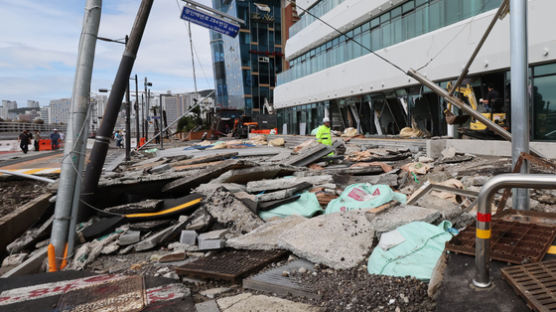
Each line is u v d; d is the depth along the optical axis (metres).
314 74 29.62
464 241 3.67
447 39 16.06
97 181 7.16
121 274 4.71
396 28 20.03
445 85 16.53
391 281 3.69
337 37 26.42
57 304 3.56
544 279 2.77
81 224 6.77
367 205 5.76
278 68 74.12
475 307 2.66
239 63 71.62
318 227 5.11
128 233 5.96
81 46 6.19
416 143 15.09
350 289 3.68
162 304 3.55
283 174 9.48
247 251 5.09
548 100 12.21
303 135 30.09
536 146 11.99
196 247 5.47
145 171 11.11
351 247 4.52
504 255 3.27
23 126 50.41
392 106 21.02
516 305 2.61
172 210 6.53
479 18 14.34
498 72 13.93
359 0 22.73
